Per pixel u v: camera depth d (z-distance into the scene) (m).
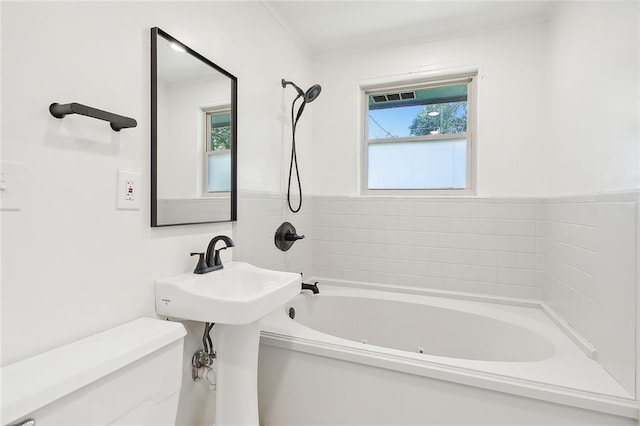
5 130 0.76
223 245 1.58
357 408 1.36
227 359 1.21
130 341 0.92
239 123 1.72
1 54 0.76
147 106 1.15
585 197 1.39
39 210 0.83
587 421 1.07
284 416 1.49
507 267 2.09
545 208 2.00
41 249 0.83
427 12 2.00
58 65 0.87
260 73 1.89
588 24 1.41
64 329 0.89
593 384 1.11
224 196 1.58
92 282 0.96
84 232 0.94
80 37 0.93
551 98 1.91
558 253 1.74
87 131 0.94
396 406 1.30
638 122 1.01
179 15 1.31
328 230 2.54
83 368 0.76
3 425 0.61
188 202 1.34
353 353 1.36
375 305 2.16
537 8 1.94
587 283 1.36
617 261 1.12
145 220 1.15
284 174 2.18
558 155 1.77
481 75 2.17
